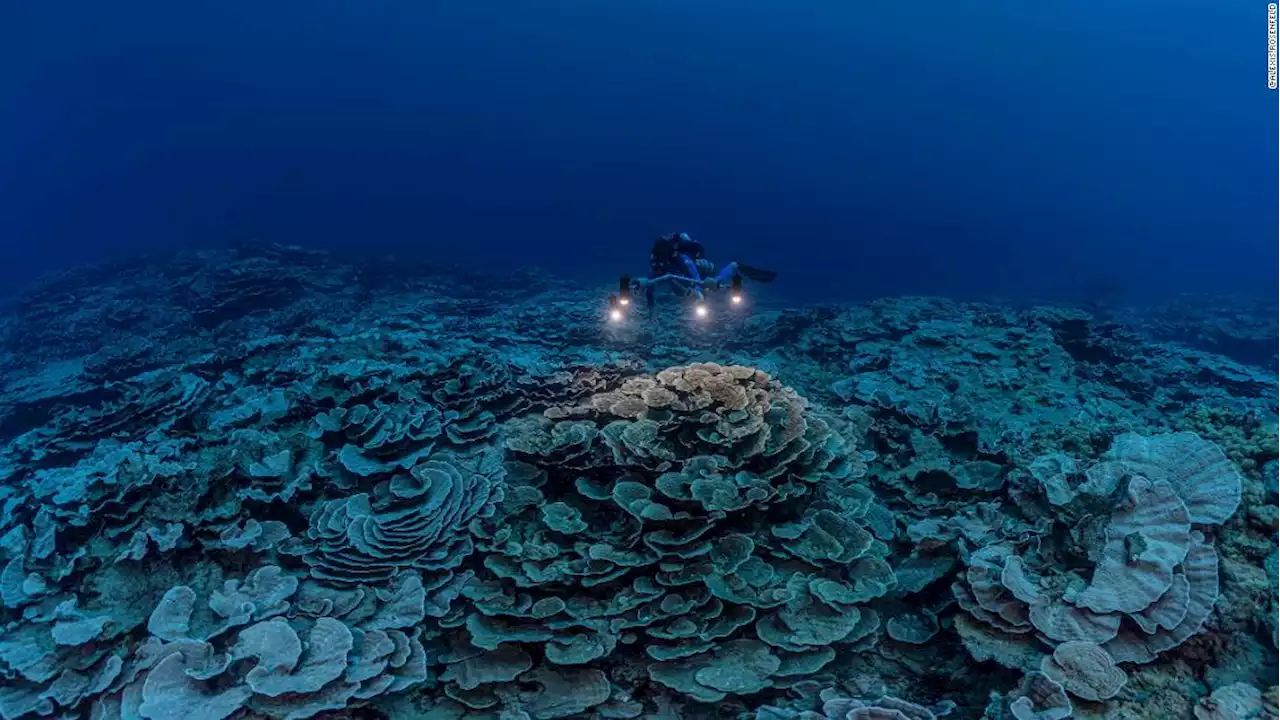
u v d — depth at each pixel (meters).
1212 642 4.05
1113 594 4.19
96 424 8.02
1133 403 9.27
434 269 27.33
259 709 3.80
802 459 5.74
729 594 4.61
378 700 4.26
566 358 10.80
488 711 4.27
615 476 5.79
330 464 6.11
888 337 12.71
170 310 16.91
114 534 4.99
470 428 6.85
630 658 4.65
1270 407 9.17
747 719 4.04
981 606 4.45
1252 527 4.57
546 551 5.05
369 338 10.22
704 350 12.40
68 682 4.07
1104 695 3.68
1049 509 5.20
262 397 7.55
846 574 5.03
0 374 14.70
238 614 4.40
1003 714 3.74
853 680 4.34
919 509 6.15
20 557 4.89
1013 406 8.80
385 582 4.84
